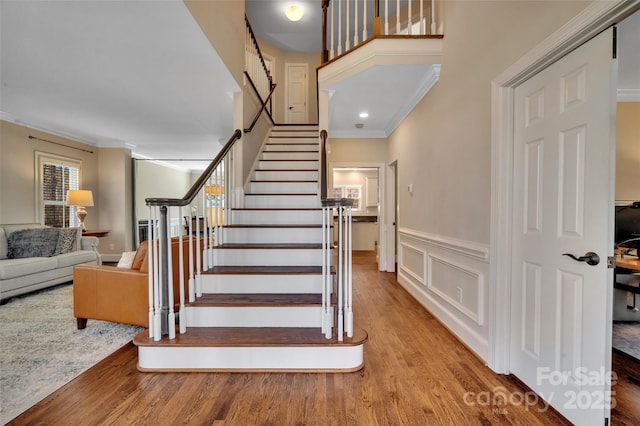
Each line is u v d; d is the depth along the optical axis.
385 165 5.29
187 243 2.89
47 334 2.62
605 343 1.37
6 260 3.72
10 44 2.45
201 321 2.29
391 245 5.35
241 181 3.70
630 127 3.15
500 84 1.96
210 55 2.68
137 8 2.01
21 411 1.63
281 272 2.55
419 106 3.57
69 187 5.49
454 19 2.62
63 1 1.92
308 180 4.24
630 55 2.28
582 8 1.38
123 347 2.38
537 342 1.77
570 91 1.54
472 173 2.33
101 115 4.36
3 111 4.17
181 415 1.60
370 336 2.62
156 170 8.02
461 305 2.53
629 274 2.73
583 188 1.47
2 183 4.33
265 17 5.69
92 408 1.65
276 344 2.01
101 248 6.16
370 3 4.52
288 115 6.94
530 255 1.82
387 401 1.72
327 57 3.64
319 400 1.73
